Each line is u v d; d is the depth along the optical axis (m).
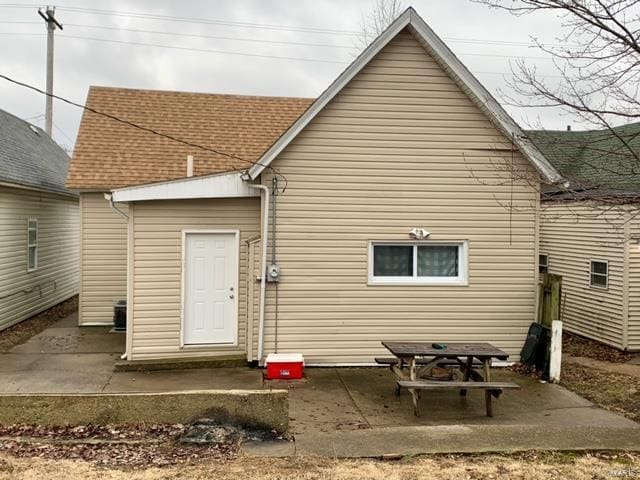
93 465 5.29
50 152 18.78
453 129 9.66
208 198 9.70
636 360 11.23
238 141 14.55
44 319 14.20
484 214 9.76
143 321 9.52
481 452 5.62
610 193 8.55
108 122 14.38
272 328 9.45
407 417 7.00
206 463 5.36
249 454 5.60
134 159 13.49
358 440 5.97
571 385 8.68
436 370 8.25
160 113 15.05
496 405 7.60
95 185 12.75
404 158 9.59
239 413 6.31
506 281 9.82
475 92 9.36
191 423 6.34
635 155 7.27
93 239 13.23
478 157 9.70
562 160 12.97
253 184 9.37
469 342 9.74
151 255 9.57
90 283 13.24
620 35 6.84
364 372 9.24
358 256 9.56
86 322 13.23
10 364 9.46
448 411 7.29
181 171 13.30
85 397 6.30
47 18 22.48
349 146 9.49
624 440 5.97
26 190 13.59
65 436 6.09
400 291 9.66
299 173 9.41
